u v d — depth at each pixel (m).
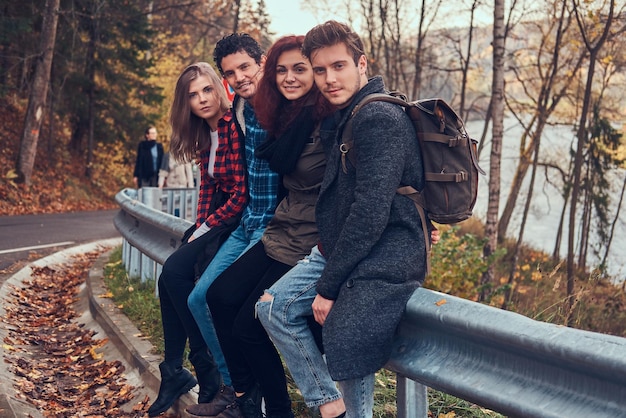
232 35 3.60
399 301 2.66
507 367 2.38
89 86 27.83
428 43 27.80
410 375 2.72
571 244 18.00
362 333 2.60
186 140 4.09
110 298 6.95
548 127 25.92
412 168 2.69
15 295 7.98
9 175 21.73
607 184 24.66
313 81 3.14
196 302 3.77
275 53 3.16
